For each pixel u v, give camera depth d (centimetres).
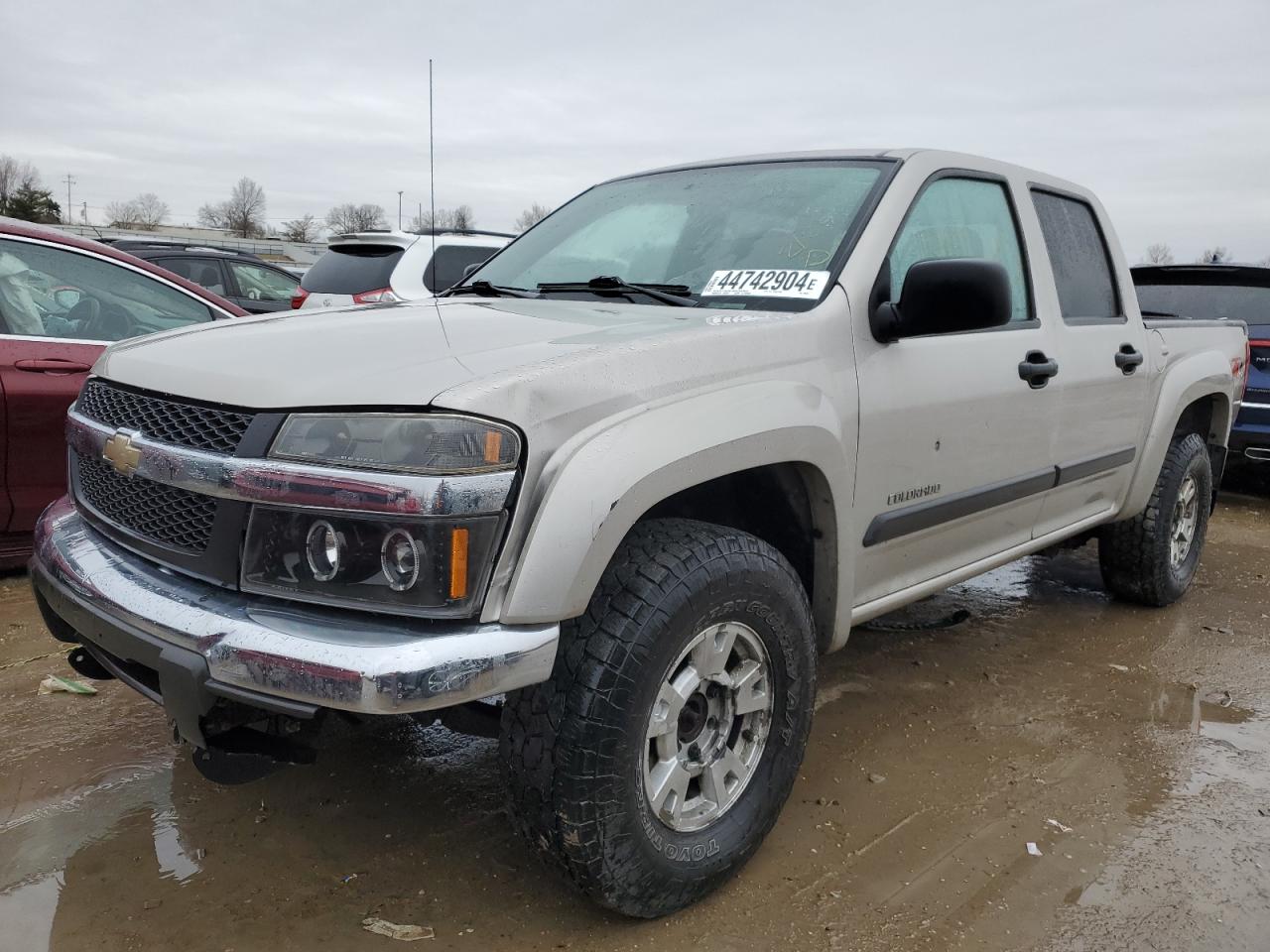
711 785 229
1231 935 224
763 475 254
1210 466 486
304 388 194
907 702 353
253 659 181
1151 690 372
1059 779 297
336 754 297
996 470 321
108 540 227
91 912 220
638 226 325
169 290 472
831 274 269
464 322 243
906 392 277
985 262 244
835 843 258
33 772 280
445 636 179
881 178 298
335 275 795
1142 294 759
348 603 184
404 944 212
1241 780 300
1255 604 490
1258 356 699
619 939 216
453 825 260
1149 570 452
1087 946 219
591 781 197
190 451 199
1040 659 401
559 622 191
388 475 179
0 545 426
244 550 192
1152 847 260
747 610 225
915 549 303
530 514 186
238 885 231
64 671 348
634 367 210
